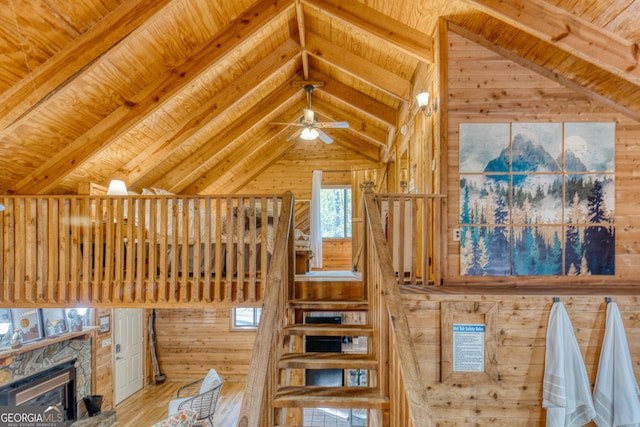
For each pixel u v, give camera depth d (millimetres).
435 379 3066
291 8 4398
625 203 3721
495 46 3766
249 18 4082
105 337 6402
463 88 3783
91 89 3721
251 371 1816
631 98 3625
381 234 2648
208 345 8062
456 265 3734
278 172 8758
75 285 3641
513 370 3041
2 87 3195
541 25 2979
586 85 3705
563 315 2996
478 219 3744
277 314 2396
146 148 5117
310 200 8672
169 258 4043
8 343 4559
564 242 3715
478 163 3762
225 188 8578
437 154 3848
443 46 3791
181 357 8062
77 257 3662
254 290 3549
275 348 2297
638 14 2725
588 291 3252
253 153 7754
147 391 7406
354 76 5410
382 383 2275
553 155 3744
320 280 3756
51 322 5148
